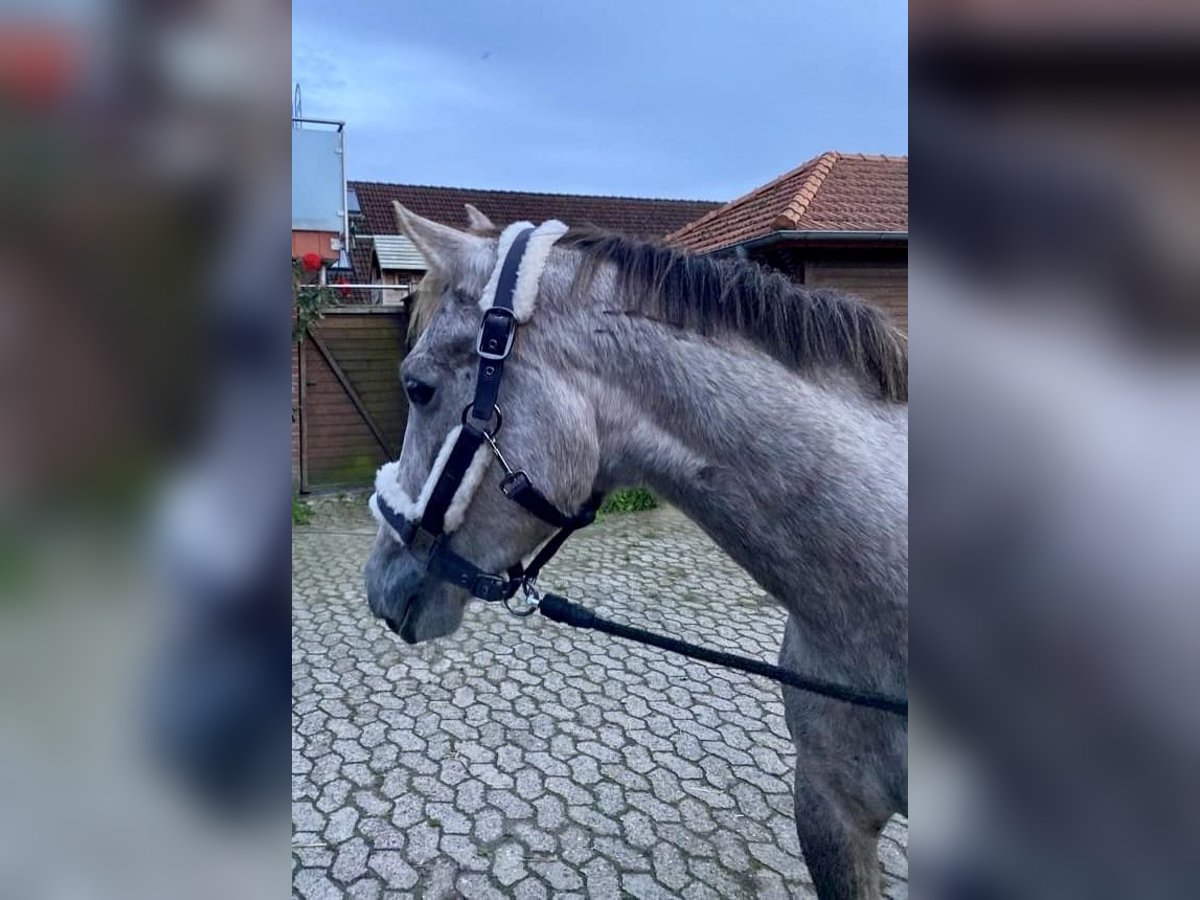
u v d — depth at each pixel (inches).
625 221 684.1
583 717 125.0
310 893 86.8
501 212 658.8
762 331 48.6
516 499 47.9
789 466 46.6
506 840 95.7
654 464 49.4
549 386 48.4
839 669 49.6
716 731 121.1
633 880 89.1
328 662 144.4
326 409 278.4
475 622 162.6
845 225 256.1
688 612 169.9
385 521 53.3
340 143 359.6
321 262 347.9
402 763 111.8
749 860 92.6
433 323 51.8
